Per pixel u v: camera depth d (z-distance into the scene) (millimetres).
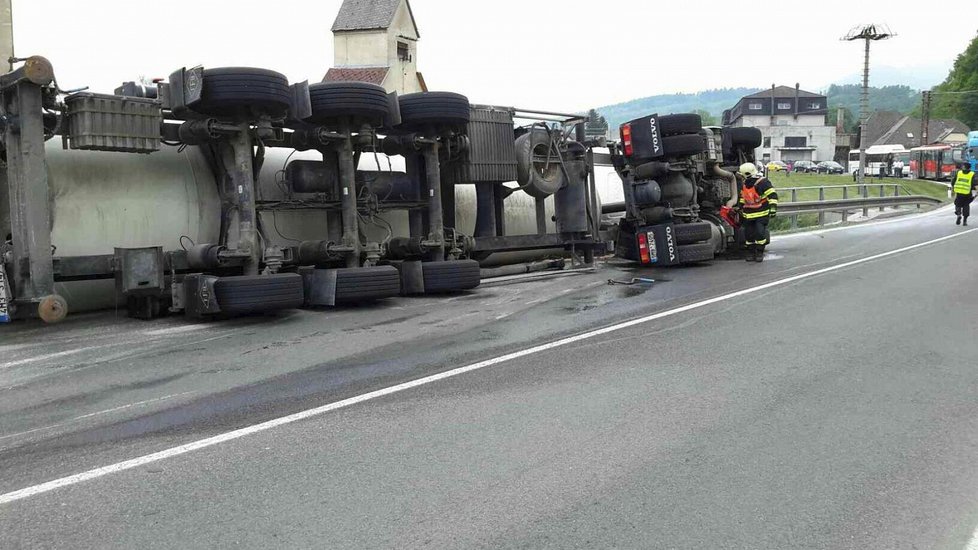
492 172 11836
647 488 3779
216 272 9141
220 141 8883
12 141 7715
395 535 3277
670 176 14422
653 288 10953
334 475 3914
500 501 3619
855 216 29812
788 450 4305
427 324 8234
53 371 6066
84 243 8578
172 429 4617
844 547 3219
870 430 4645
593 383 5668
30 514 3447
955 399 5270
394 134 10859
